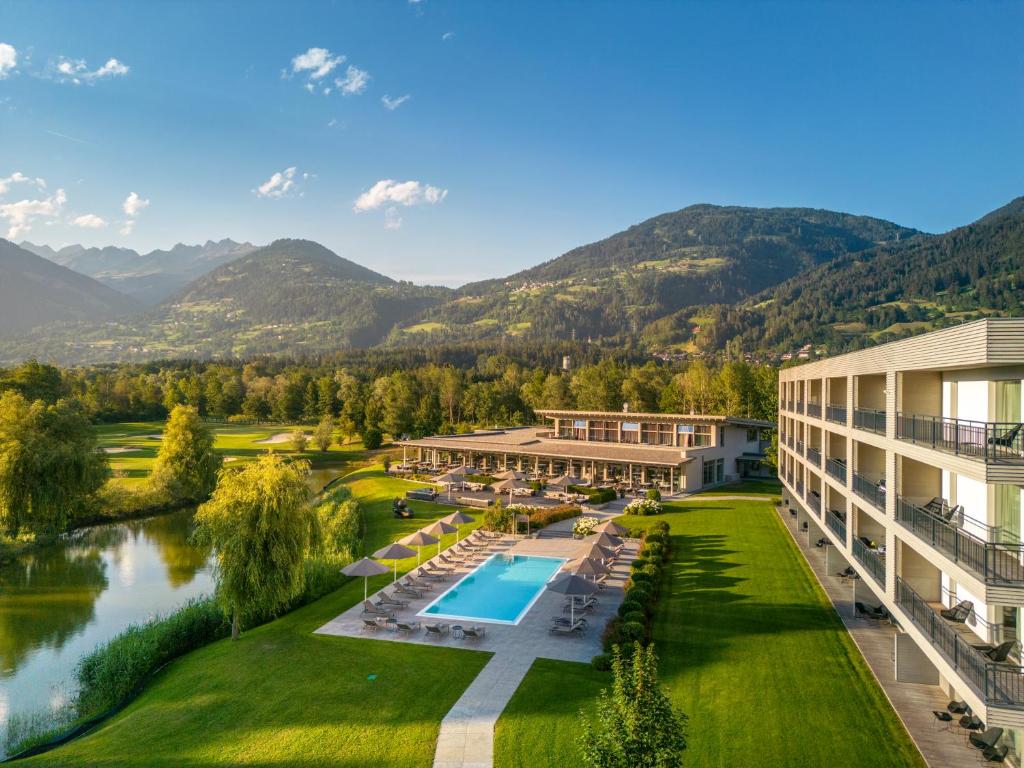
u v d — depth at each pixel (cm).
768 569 3441
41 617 3488
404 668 2402
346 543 4366
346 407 11950
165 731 2038
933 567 2247
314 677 2352
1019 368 1705
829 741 1820
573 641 2652
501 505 5519
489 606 3127
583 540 4362
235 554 2912
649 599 2908
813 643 2489
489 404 12375
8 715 2448
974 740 1742
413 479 7000
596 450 6338
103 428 12619
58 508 5191
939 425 1867
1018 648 1714
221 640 2938
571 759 1770
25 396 8200
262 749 1897
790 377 4503
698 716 1975
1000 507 1820
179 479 6644
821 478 3316
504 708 2073
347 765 1795
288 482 3086
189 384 15200
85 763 1897
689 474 5844
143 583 4081
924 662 2131
